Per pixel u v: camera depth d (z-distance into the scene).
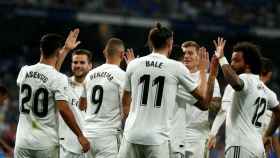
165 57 15.80
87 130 18.91
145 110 15.55
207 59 16.08
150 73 15.62
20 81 16.45
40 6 59.97
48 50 16.33
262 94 16.58
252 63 16.50
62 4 62.25
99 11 61.16
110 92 18.72
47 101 16.16
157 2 66.50
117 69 18.89
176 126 17.88
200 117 19.45
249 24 65.81
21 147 16.20
